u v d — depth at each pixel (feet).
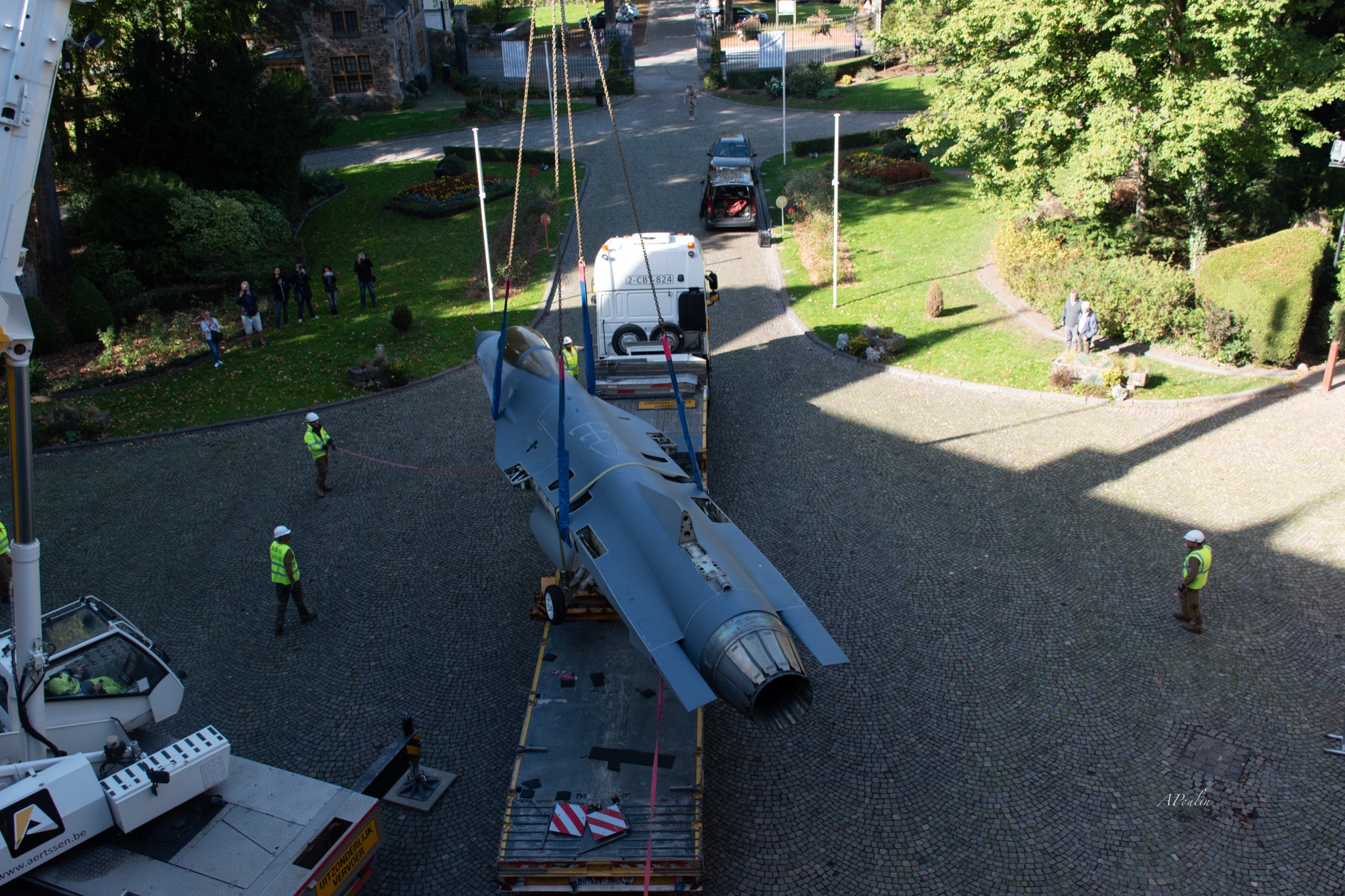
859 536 51.57
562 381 33.99
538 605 42.98
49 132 93.76
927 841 32.68
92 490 59.41
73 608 33.42
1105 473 56.85
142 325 85.61
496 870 31.94
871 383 71.97
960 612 44.96
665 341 37.86
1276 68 69.31
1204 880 30.78
